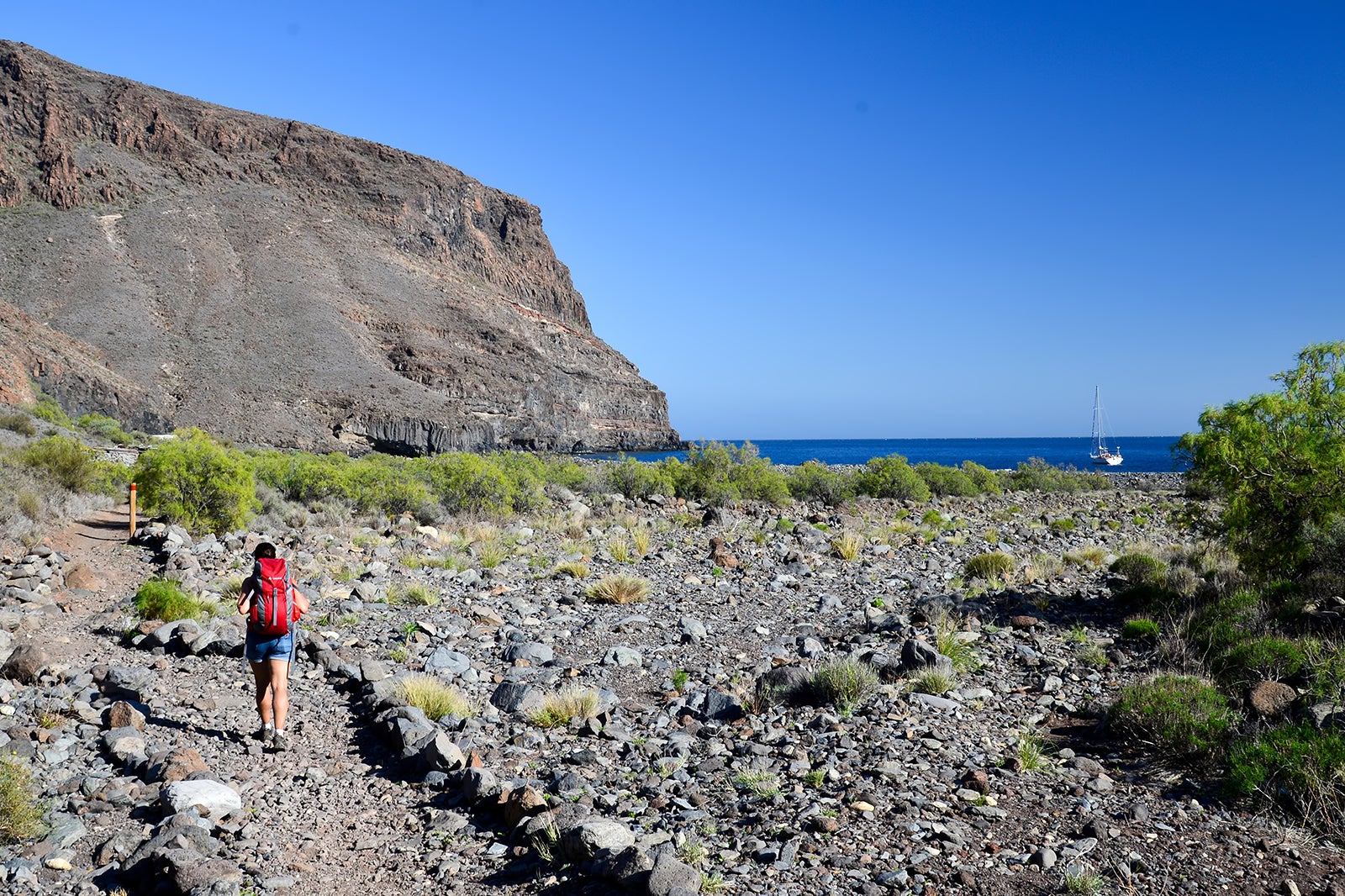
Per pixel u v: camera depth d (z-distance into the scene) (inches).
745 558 671.8
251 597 257.9
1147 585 448.1
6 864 173.8
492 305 7544.3
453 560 594.2
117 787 215.6
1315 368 397.4
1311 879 163.0
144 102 7480.3
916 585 557.3
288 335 5369.1
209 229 6269.7
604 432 7322.8
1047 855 171.6
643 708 296.7
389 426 4825.3
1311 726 220.1
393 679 308.3
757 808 201.5
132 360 4478.3
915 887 161.3
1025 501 1365.7
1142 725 244.1
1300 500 391.5
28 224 5467.5
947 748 241.4
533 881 171.9
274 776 233.0
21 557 514.9
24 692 286.4
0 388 2258.9
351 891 170.6
